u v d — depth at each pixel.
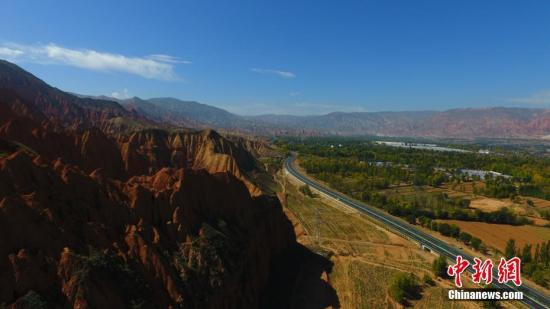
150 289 50.44
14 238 43.31
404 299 82.31
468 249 113.00
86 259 46.19
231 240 71.44
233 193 82.31
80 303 42.09
